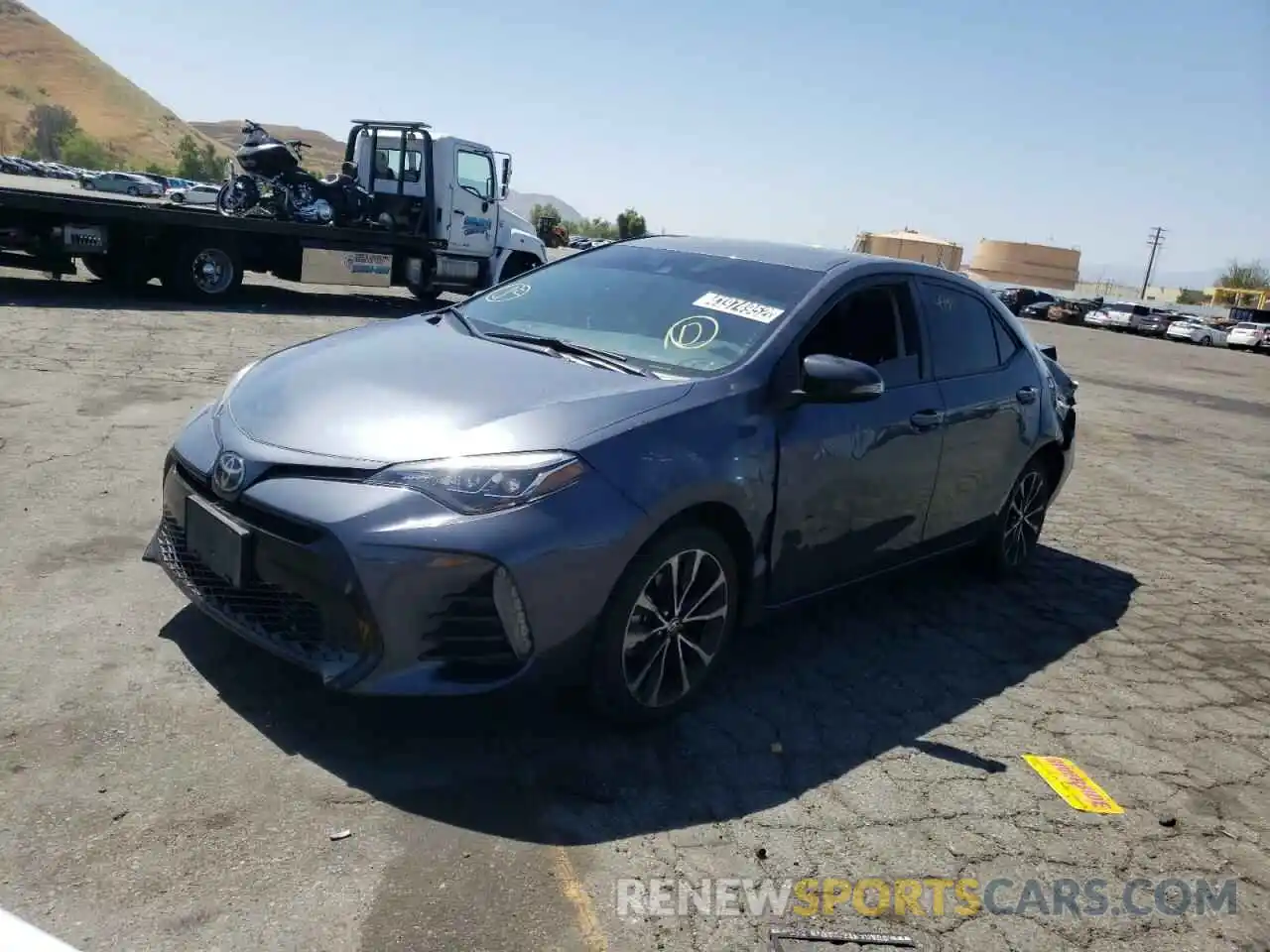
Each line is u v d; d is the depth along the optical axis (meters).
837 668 4.14
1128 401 15.68
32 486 5.09
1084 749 3.71
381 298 18.28
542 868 2.63
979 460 4.79
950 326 4.73
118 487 5.22
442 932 2.36
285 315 13.55
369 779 2.92
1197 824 3.28
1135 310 54.69
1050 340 31.19
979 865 2.90
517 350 3.82
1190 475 9.67
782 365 3.73
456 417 3.17
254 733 3.07
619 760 3.20
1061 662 4.51
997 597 5.29
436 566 2.86
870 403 4.06
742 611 3.67
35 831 2.52
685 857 2.75
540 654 2.99
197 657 3.47
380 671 2.89
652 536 3.17
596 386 3.45
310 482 3.01
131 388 7.62
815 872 2.77
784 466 3.62
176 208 14.06
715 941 2.45
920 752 3.51
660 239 4.84
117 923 2.26
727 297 4.11
